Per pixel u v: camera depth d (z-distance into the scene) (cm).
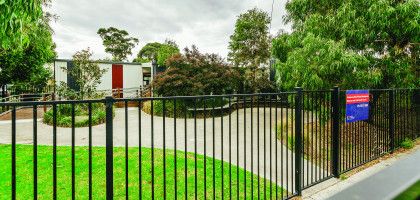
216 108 1345
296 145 362
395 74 812
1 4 398
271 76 2014
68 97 1377
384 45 859
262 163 538
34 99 1834
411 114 672
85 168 476
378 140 549
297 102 364
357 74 793
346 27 797
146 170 462
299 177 360
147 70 2548
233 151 632
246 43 2136
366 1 798
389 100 573
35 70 1708
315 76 780
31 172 454
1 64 1563
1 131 891
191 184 406
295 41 968
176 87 1342
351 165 489
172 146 676
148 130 939
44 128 961
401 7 749
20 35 478
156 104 1375
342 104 497
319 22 880
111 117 223
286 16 1121
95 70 1470
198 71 1413
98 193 375
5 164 496
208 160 532
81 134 858
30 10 441
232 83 1545
